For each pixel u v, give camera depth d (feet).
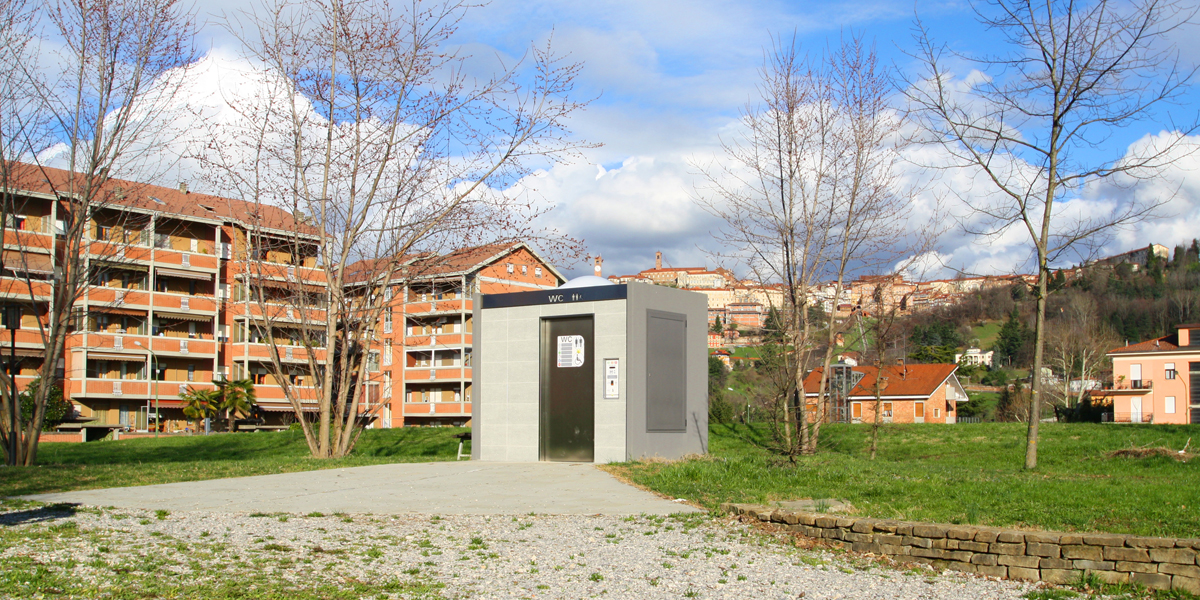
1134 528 28.27
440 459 67.00
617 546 28.66
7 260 125.59
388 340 71.05
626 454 57.36
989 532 25.44
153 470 52.21
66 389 150.10
